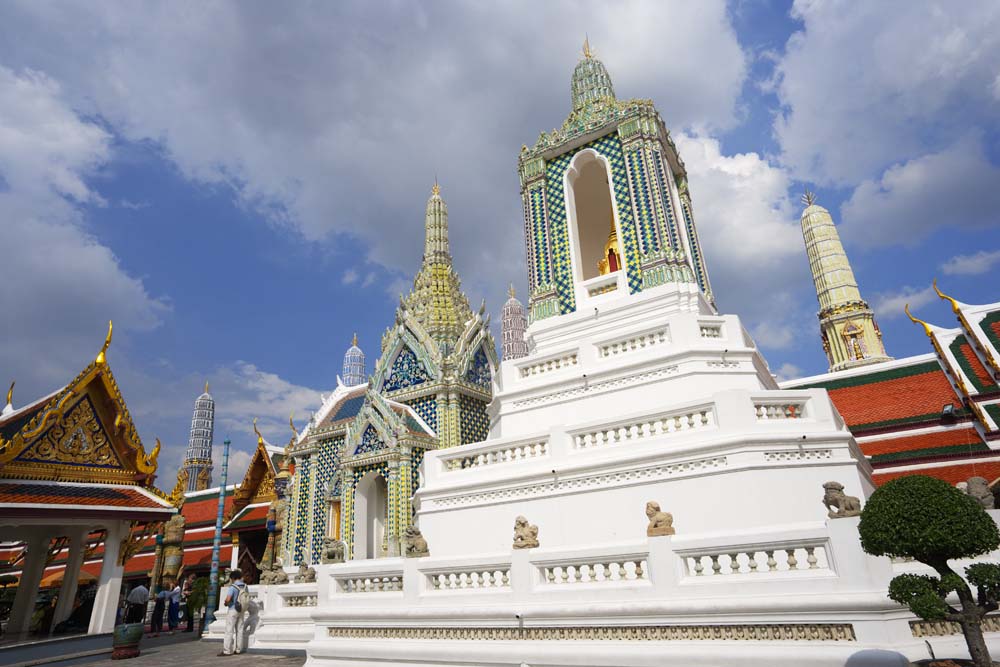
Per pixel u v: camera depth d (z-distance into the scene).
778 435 12.21
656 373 15.73
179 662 14.91
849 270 72.06
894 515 7.02
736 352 15.56
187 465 73.44
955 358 24.31
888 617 7.89
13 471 19.64
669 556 9.48
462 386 27.59
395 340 29.70
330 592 13.09
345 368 66.62
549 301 20.44
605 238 25.50
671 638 9.12
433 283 31.41
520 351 59.53
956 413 22.33
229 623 16.11
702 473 12.38
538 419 17.02
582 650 9.60
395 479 23.95
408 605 11.78
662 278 18.45
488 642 10.58
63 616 23.27
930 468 21.09
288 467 32.16
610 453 13.69
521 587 10.63
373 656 11.75
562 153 22.39
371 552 25.17
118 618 26.75
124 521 22.67
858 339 68.88
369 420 25.55
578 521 13.48
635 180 20.00
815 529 8.66
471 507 15.02
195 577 38.66
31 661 15.49
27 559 25.02
